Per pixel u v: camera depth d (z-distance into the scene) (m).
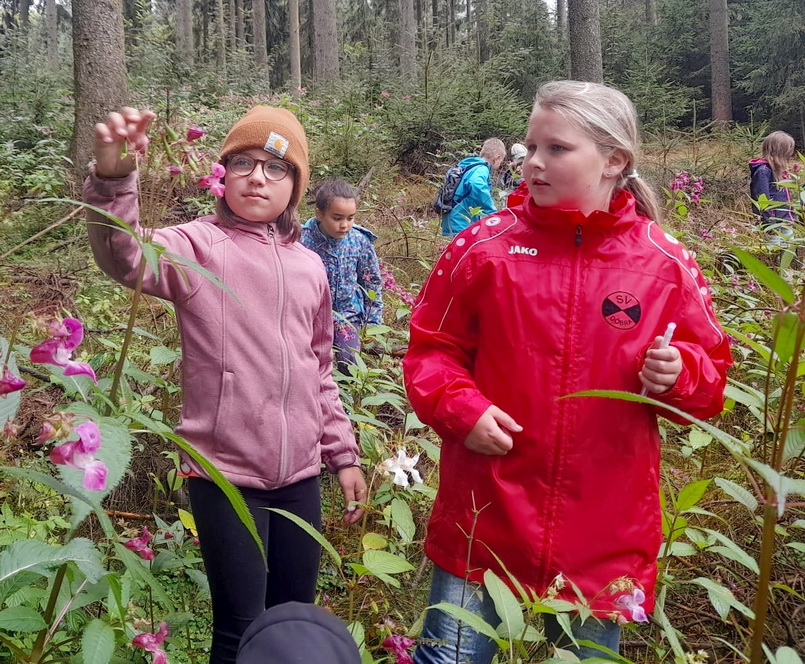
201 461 1.13
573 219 1.72
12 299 4.23
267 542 1.99
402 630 1.90
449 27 29.22
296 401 1.98
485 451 1.70
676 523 1.99
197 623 2.30
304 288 2.06
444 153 11.24
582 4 10.75
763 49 18.31
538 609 1.47
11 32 12.48
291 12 21.84
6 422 1.21
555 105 1.74
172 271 1.84
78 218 5.95
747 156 10.52
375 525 2.74
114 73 7.91
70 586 1.54
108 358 2.33
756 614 1.22
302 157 2.08
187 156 1.60
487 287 1.78
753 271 1.11
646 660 2.24
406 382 1.86
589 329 1.72
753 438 3.07
